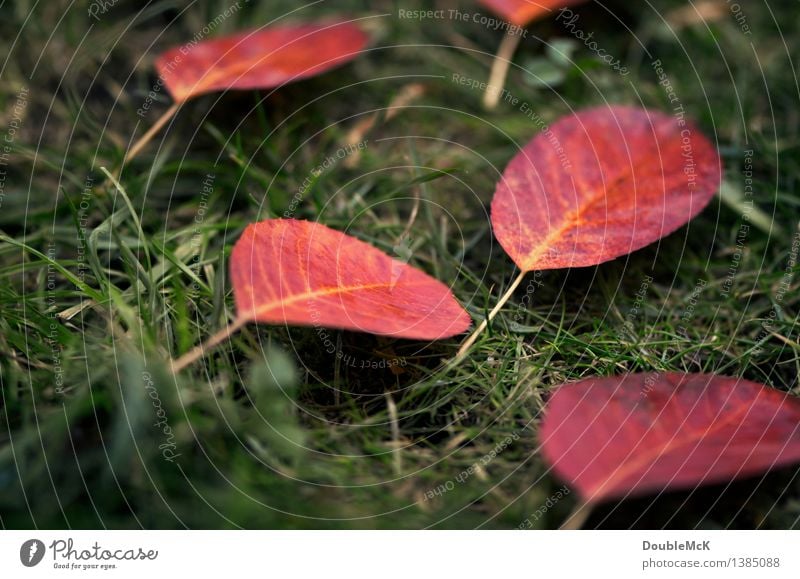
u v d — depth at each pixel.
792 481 0.40
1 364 0.41
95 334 0.42
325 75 0.50
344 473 0.40
